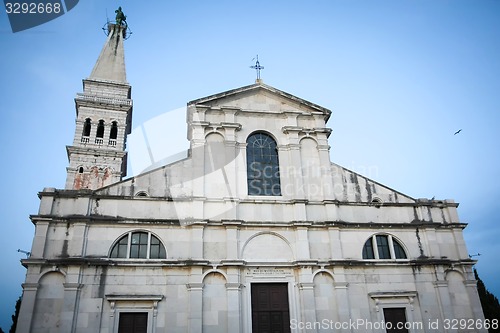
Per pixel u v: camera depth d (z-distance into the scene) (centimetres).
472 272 2575
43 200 2288
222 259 2348
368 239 2597
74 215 2288
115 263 2216
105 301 2148
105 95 6241
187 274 2278
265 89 2939
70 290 2103
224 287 2295
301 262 2391
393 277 2497
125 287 2194
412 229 2659
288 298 2366
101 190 2403
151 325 2139
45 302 2083
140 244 2325
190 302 2200
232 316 2220
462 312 2470
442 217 2741
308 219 2575
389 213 2697
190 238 2370
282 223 2494
